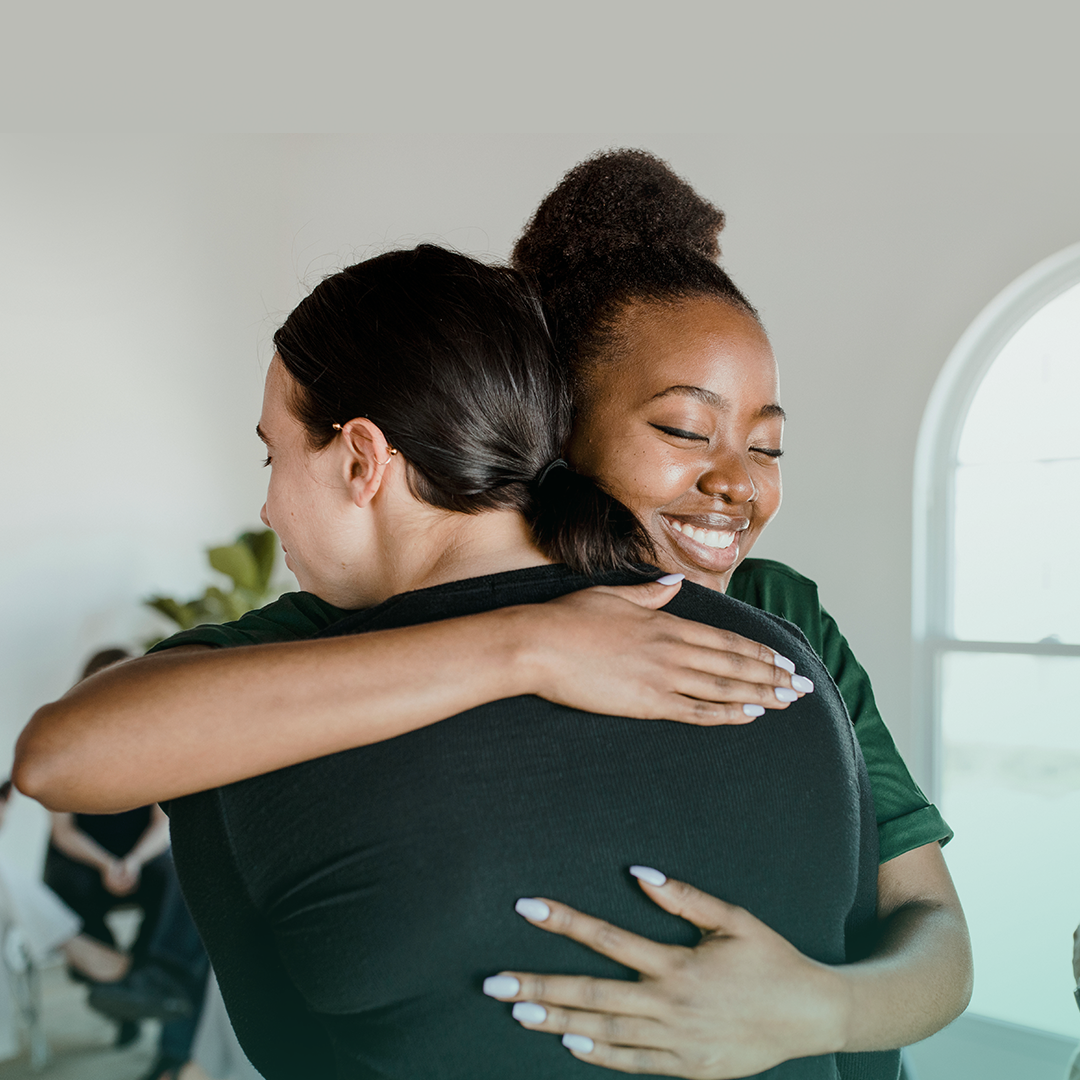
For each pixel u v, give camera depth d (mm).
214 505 6531
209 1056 3773
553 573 718
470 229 5934
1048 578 4027
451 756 607
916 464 4211
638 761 631
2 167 5695
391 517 746
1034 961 3988
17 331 5711
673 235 1128
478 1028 594
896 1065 871
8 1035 4059
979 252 4059
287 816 620
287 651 659
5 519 5621
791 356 4562
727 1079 625
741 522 1035
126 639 6043
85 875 4059
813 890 678
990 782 4121
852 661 1121
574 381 1032
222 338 6633
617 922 609
